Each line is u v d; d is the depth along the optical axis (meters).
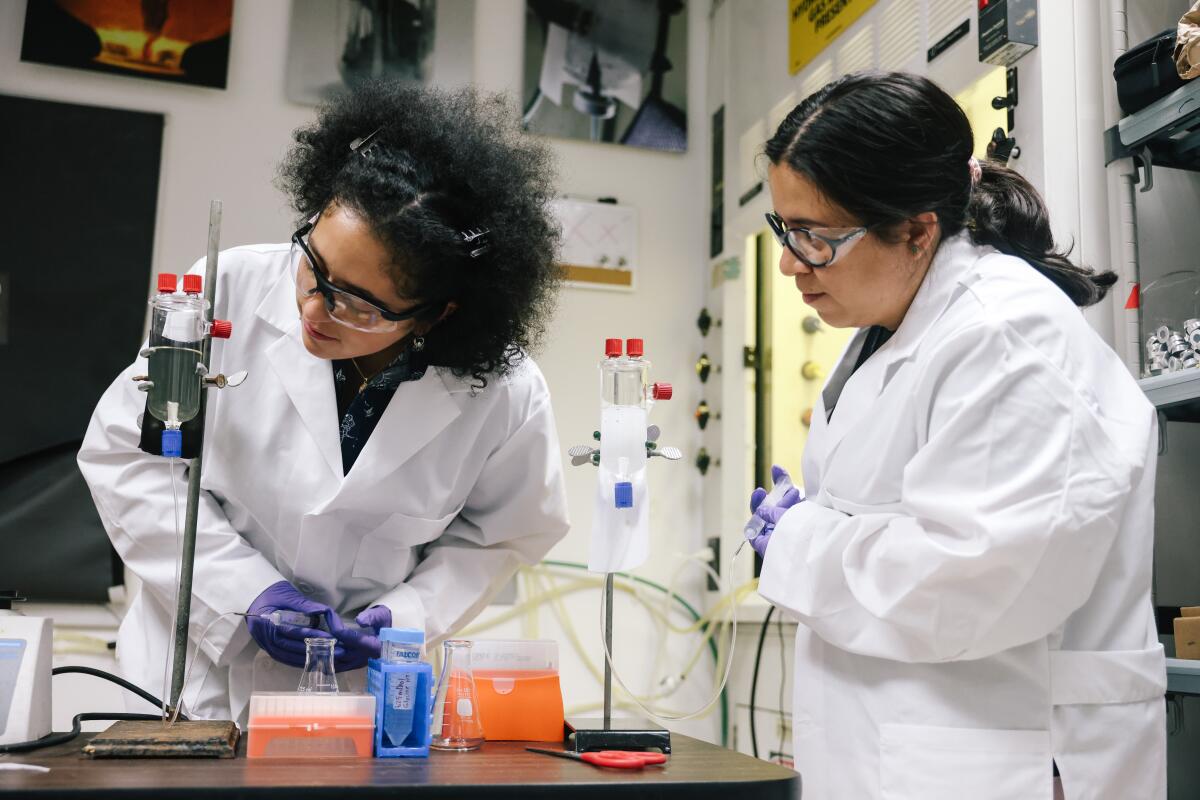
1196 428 2.05
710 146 3.77
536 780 1.00
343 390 1.64
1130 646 1.31
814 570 1.34
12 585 2.98
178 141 3.31
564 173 3.64
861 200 1.28
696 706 3.43
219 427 1.58
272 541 1.64
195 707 1.54
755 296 3.47
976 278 1.36
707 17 3.86
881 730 1.29
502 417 1.67
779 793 1.04
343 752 1.16
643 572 3.51
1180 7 2.12
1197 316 2.00
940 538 1.20
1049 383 1.22
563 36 3.68
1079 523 1.16
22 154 3.16
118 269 3.17
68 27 3.24
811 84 3.04
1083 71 2.06
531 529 1.79
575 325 3.57
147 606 1.66
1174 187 2.08
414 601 1.57
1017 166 2.08
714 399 3.55
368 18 3.49
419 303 1.35
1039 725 1.26
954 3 2.35
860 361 1.60
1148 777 1.29
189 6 3.35
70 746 1.21
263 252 1.68
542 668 1.43
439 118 1.38
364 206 1.27
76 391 3.08
